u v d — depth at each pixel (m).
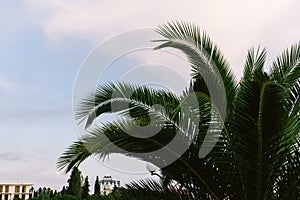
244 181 6.72
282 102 5.77
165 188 7.12
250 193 6.75
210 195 7.03
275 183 6.87
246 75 7.79
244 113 6.00
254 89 5.68
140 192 7.01
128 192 7.03
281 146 6.31
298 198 6.75
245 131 6.14
